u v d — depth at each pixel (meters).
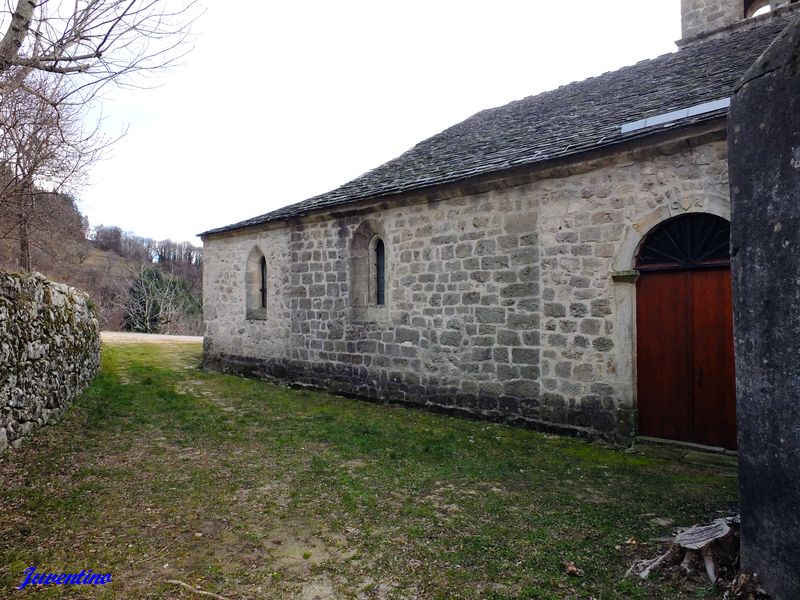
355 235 9.23
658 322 5.89
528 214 6.81
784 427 2.34
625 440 5.91
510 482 4.68
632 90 7.94
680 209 5.52
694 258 5.62
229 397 8.89
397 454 5.53
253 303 11.62
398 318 8.45
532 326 6.76
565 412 6.43
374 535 3.61
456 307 7.62
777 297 2.38
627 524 3.73
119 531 3.62
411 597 2.84
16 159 6.02
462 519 3.87
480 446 5.89
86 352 8.78
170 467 5.04
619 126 6.25
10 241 8.78
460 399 7.52
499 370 7.09
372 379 8.85
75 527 3.65
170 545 3.44
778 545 2.38
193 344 16.72
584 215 6.29
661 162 5.66
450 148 9.64
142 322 33.59
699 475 4.82
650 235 5.89
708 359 5.56
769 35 7.86
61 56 4.59
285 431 6.53
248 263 11.65
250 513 3.98
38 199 7.89
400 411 7.94
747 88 2.63
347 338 9.32
